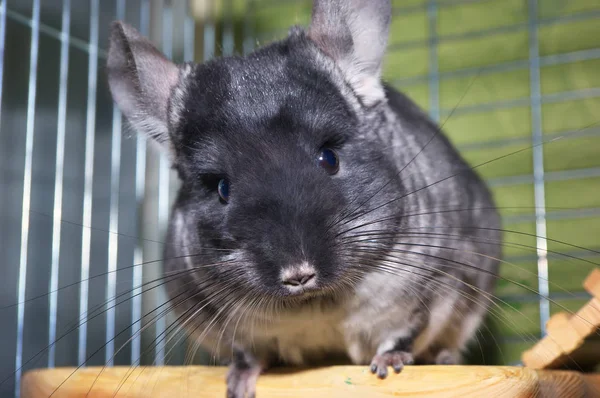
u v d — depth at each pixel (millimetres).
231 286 276
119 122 483
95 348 498
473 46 538
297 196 259
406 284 283
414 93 544
